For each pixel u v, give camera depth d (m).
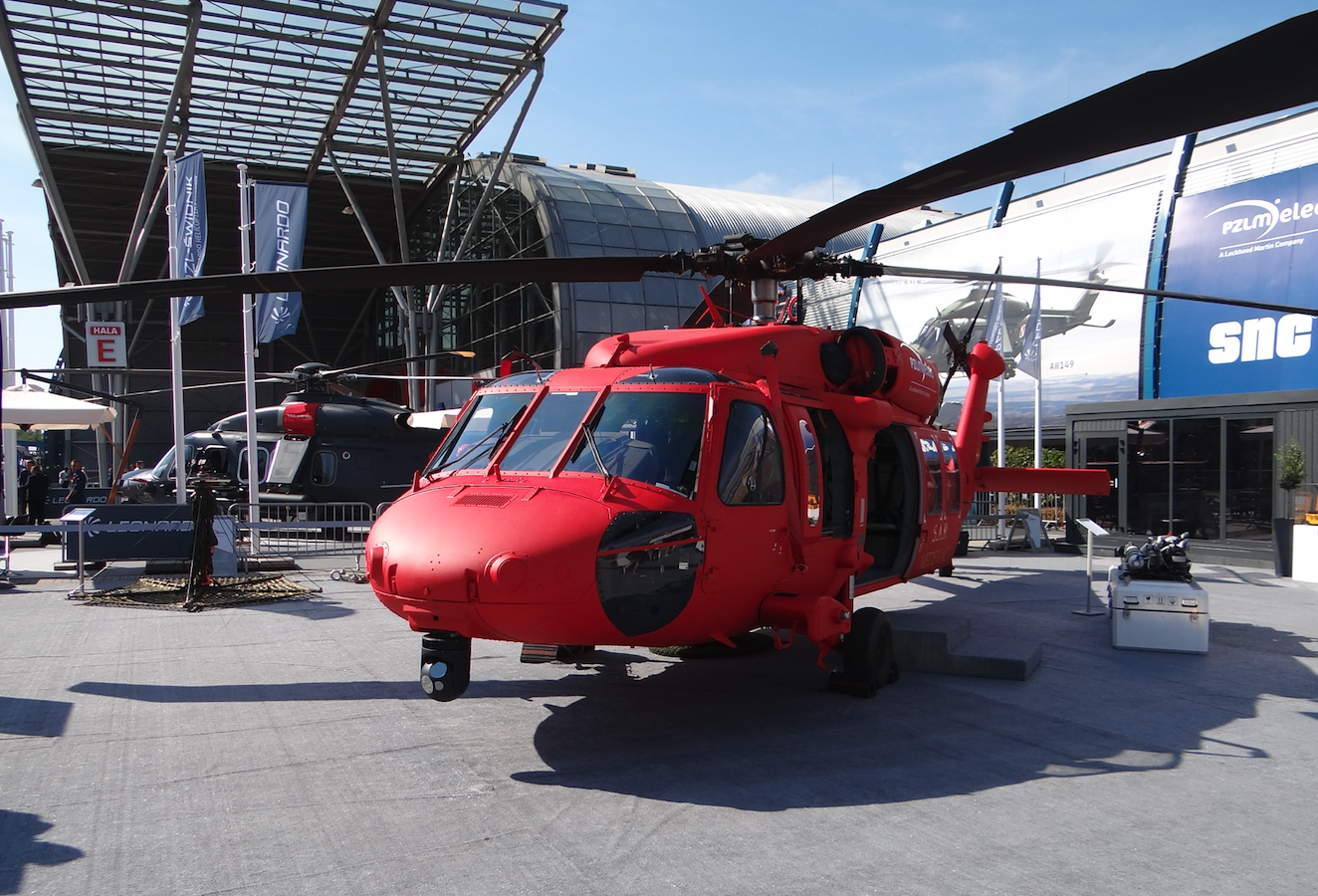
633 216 33.81
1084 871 3.65
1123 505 16.19
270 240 15.36
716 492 5.22
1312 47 2.92
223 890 3.45
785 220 38.28
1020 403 27.12
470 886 3.49
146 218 30.42
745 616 5.62
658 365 6.05
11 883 3.50
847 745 5.38
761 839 3.95
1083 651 8.15
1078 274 25.28
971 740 5.50
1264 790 4.66
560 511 4.80
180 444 14.32
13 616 9.39
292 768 4.89
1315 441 13.38
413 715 5.91
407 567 4.69
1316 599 11.12
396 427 19.38
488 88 31.58
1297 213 19.97
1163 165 23.27
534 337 33.72
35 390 17.11
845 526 6.69
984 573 13.57
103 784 4.62
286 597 10.52
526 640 4.82
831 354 7.00
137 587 11.12
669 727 5.71
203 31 27.08
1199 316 21.67
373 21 26.31
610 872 3.61
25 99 28.44
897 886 3.50
